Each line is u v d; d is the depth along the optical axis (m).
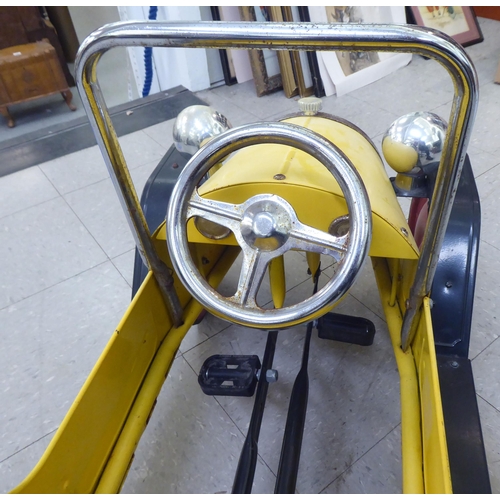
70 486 0.60
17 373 1.15
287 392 1.04
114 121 2.22
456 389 0.78
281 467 0.67
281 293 0.84
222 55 2.44
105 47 0.53
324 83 2.27
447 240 0.87
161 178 1.04
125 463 0.70
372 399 1.01
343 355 1.10
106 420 0.66
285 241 0.60
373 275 1.28
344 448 0.94
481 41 2.64
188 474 0.93
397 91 2.25
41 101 2.94
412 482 0.62
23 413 1.07
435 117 0.79
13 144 2.13
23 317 1.30
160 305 0.81
